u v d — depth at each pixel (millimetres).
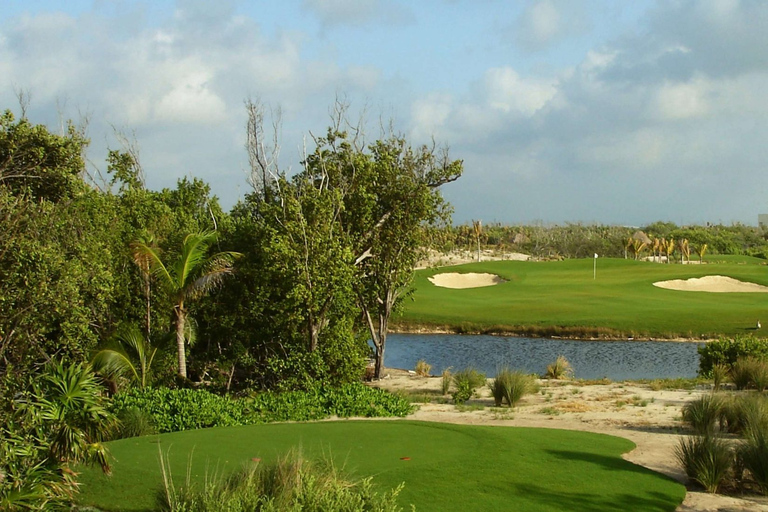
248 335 22328
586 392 19656
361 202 24906
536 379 23344
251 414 15344
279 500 6090
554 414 15453
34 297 12688
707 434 9461
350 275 22031
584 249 117312
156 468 8953
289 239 21578
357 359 21641
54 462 7938
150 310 21141
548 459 9641
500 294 57125
